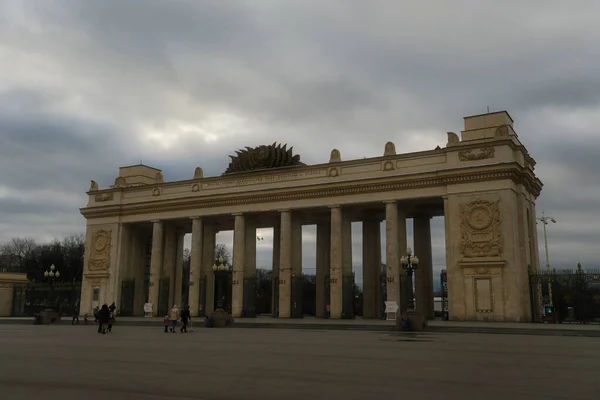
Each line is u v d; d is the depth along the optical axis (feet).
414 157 184.85
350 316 201.98
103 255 245.04
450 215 173.99
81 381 51.08
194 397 42.70
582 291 158.71
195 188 229.45
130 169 257.55
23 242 540.11
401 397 42.32
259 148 222.89
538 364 63.36
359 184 190.80
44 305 272.51
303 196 202.59
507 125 174.70
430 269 207.00
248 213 214.69
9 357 73.41
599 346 89.51
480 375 54.24
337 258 192.65
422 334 125.39
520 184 176.14
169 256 248.73
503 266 163.63
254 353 78.02
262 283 332.39
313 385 48.32
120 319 209.36
